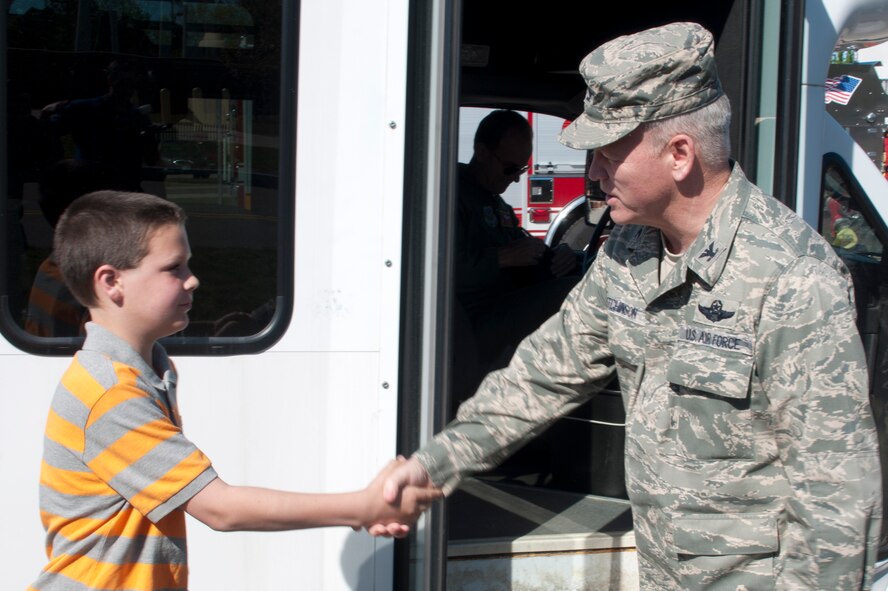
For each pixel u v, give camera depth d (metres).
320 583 2.11
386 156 2.09
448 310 2.06
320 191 2.08
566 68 3.57
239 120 2.06
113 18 2.01
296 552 2.09
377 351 2.10
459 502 2.84
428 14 2.08
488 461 1.89
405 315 2.12
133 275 1.55
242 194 2.07
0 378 1.96
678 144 1.58
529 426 1.90
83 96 2.01
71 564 1.56
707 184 1.61
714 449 1.61
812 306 1.48
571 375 1.88
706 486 1.62
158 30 2.03
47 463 1.56
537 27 3.38
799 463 1.51
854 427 1.47
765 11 2.28
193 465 1.54
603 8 3.16
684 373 1.59
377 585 2.13
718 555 1.63
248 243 2.06
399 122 2.09
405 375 2.12
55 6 1.98
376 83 2.08
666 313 1.66
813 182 2.48
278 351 2.08
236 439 2.06
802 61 2.26
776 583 1.59
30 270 1.98
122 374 1.53
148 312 1.57
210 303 2.05
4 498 1.97
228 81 2.05
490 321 3.29
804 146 2.46
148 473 1.52
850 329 1.48
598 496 2.91
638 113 1.57
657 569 1.76
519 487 3.01
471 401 1.92
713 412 1.58
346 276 2.09
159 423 1.54
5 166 1.97
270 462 2.08
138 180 2.04
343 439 2.10
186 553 1.64
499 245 3.46
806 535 1.50
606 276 1.78
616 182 1.64
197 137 2.05
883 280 2.79
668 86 1.55
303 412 2.09
